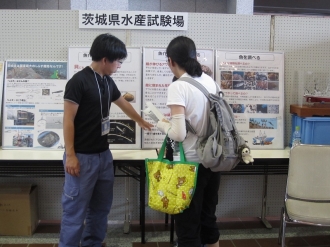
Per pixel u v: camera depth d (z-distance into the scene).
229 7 4.61
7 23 2.69
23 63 2.69
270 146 2.81
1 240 2.55
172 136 1.72
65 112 1.88
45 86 2.69
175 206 1.77
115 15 2.69
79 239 2.04
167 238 2.64
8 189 2.61
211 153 1.70
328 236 2.73
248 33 2.82
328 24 2.88
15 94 2.68
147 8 4.60
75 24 2.70
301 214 2.12
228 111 1.84
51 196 2.83
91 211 2.22
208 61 2.76
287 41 2.87
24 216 2.61
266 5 4.63
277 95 2.83
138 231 2.76
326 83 2.91
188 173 1.77
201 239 2.01
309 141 2.60
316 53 2.90
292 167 2.30
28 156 2.42
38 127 2.67
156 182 1.85
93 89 1.93
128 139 2.70
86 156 1.97
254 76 2.80
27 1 4.43
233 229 2.82
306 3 4.67
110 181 2.16
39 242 2.53
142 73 2.72
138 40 2.74
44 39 2.71
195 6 4.67
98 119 1.98
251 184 2.95
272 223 2.93
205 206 1.98
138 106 2.72
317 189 2.29
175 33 2.76
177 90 1.71
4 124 2.67
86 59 2.69
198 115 1.75
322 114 2.64
